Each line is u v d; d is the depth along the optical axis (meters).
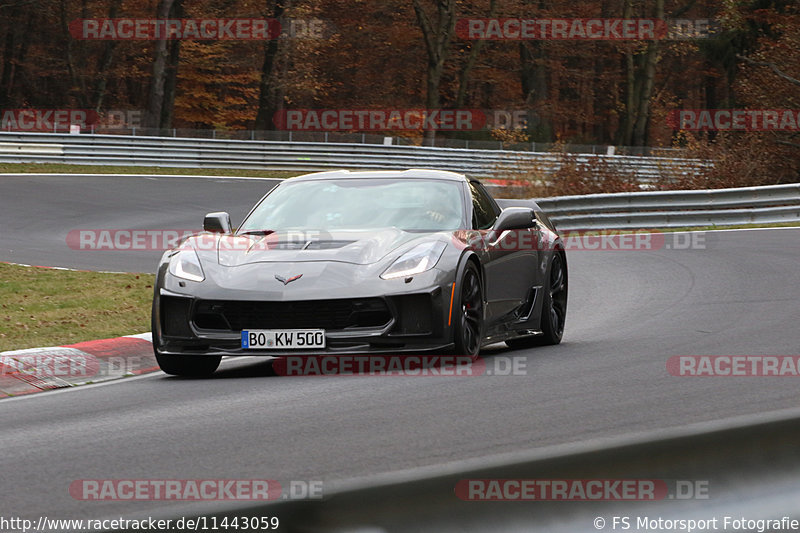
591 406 18.52
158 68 147.00
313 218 26.27
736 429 9.30
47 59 196.25
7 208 82.50
